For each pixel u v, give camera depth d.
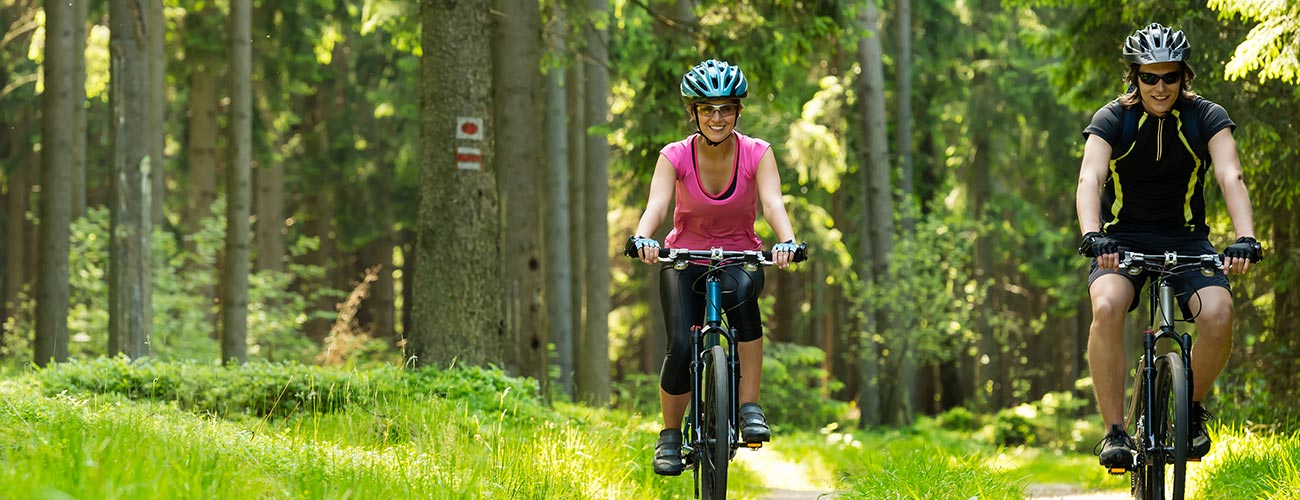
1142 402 5.83
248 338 23.28
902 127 27.77
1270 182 11.77
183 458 4.76
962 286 28.55
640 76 19.36
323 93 34.69
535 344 14.11
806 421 27.20
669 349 6.01
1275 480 6.48
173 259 22.89
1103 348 5.79
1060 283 32.34
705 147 5.95
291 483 4.93
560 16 17.98
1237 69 8.86
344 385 8.98
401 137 32.25
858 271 30.41
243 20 19.67
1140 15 12.36
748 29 15.65
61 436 4.87
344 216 34.66
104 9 25.38
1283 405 11.31
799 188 29.06
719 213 5.97
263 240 31.23
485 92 11.78
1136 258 5.55
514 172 14.09
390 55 32.12
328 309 35.84
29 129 30.52
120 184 14.32
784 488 12.16
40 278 16.64
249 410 8.55
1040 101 29.97
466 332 11.53
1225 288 5.61
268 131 29.62
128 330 14.30
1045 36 14.01
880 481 7.77
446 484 5.40
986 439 27.25
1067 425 28.39
